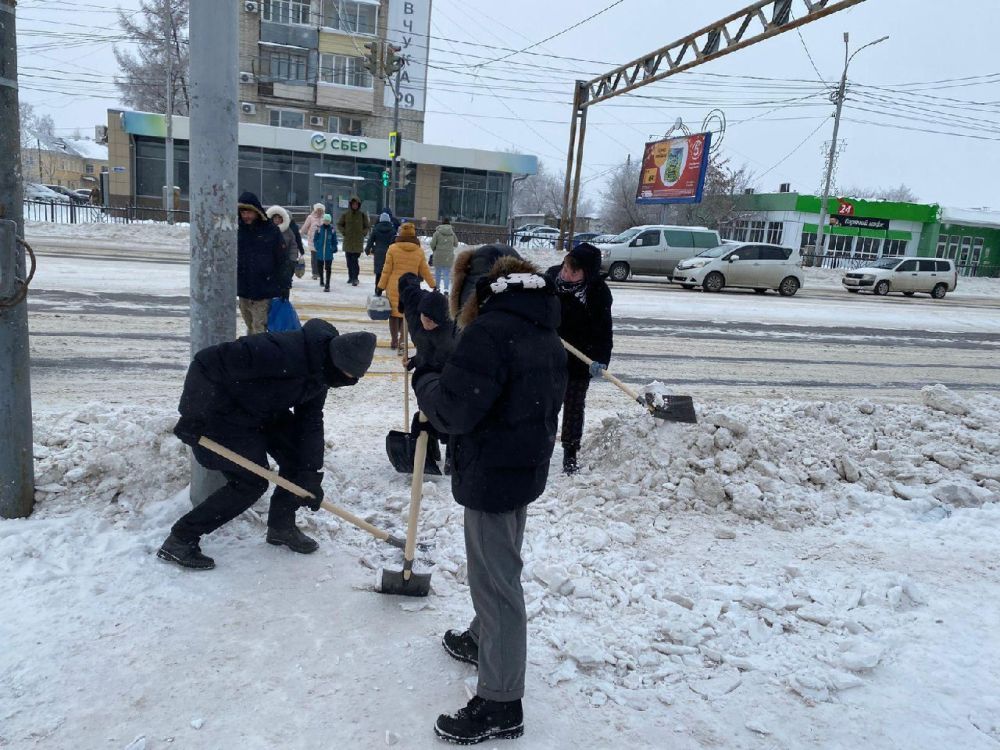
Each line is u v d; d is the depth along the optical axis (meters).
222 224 3.52
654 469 4.59
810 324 15.46
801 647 3.01
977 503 4.66
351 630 2.94
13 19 3.26
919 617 3.27
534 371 2.35
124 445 3.99
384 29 43.94
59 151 85.44
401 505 4.16
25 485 3.57
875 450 5.30
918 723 2.57
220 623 2.92
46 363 7.29
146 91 48.25
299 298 12.61
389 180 26.58
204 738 2.31
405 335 4.54
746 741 2.46
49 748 2.23
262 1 42.00
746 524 4.23
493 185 42.22
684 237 23.34
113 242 21.70
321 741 2.33
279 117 43.75
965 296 31.28
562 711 2.56
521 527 2.55
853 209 46.97
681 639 3.01
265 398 3.14
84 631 2.78
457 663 2.78
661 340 12.07
